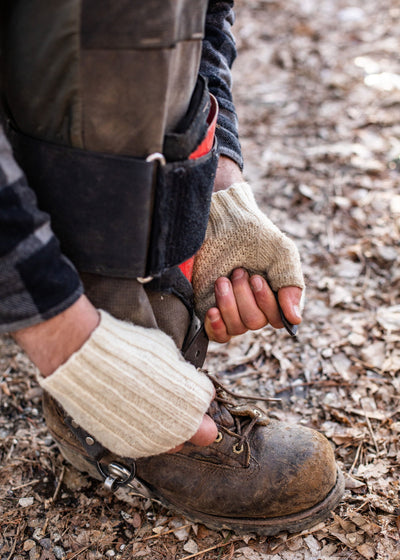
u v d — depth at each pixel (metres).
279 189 2.45
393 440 1.40
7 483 1.35
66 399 0.88
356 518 1.21
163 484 1.19
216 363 1.70
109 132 0.83
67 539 1.22
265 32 3.74
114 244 0.89
